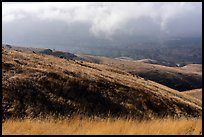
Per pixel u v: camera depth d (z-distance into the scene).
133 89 44.72
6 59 41.75
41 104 32.72
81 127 15.43
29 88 34.72
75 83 39.44
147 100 42.75
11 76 36.06
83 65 60.03
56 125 15.74
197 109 47.72
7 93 32.34
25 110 30.86
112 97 39.56
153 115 39.19
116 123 14.99
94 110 35.38
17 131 14.69
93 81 41.94
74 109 33.97
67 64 52.62
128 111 37.69
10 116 29.14
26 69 39.44
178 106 45.75
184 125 14.86
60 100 34.62
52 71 40.88
